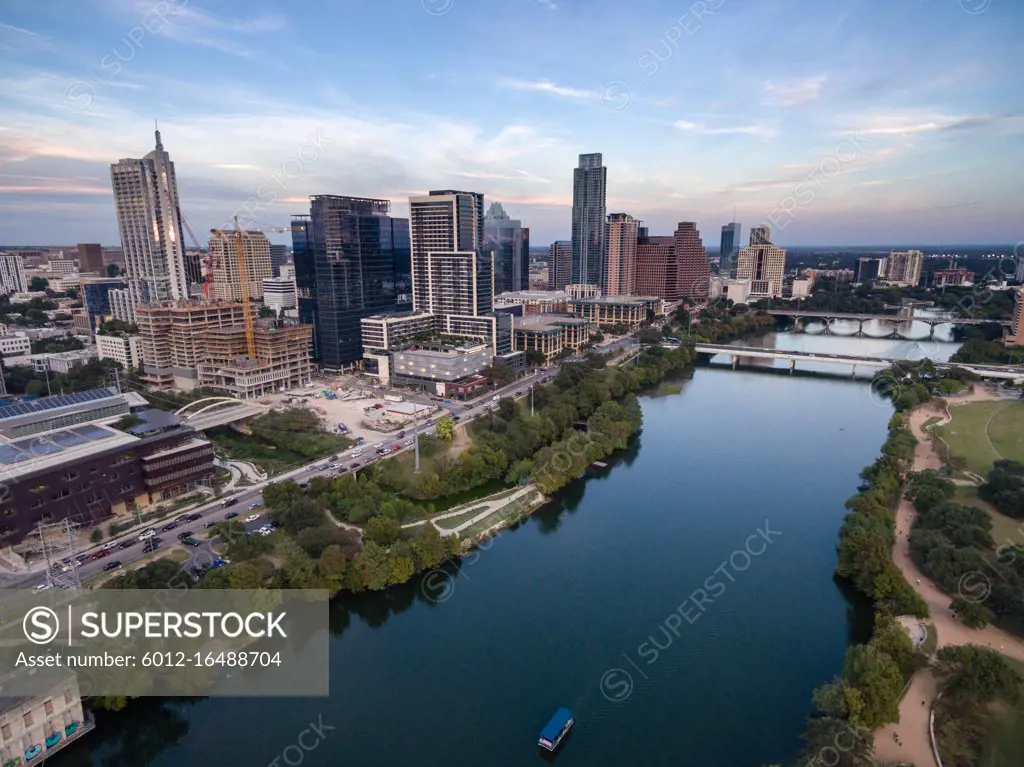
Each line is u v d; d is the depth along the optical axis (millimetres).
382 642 184500
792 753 145000
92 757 151000
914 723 144750
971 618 175250
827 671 171000
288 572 195125
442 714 158125
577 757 145000
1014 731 142375
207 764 145250
